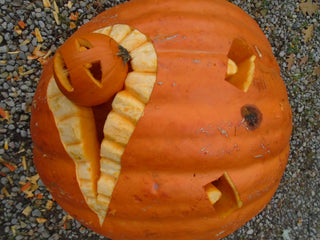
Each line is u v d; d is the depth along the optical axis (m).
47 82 1.12
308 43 2.06
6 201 1.48
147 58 1.01
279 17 1.97
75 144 1.06
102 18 1.18
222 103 1.04
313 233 2.08
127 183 1.04
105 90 0.98
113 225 1.12
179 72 1.02
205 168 1.04
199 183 1.04
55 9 1.52
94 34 0.99
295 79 2.04
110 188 1.05
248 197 1.11
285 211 2.02
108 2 1.61
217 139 1.03
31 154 1.50
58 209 1.56
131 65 1.02
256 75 1.11
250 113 1.07
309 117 2.08
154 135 1.01
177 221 1.08
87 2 1.58
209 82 1.03
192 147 1.02
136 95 1.01
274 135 1.14
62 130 1.06
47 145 1.11
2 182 1.46
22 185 1.49
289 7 1.99
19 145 1.48
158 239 1.13
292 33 2.02
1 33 1.44
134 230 1.11
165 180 1.03
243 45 1.14
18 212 1.50
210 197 1.06
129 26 1.07
